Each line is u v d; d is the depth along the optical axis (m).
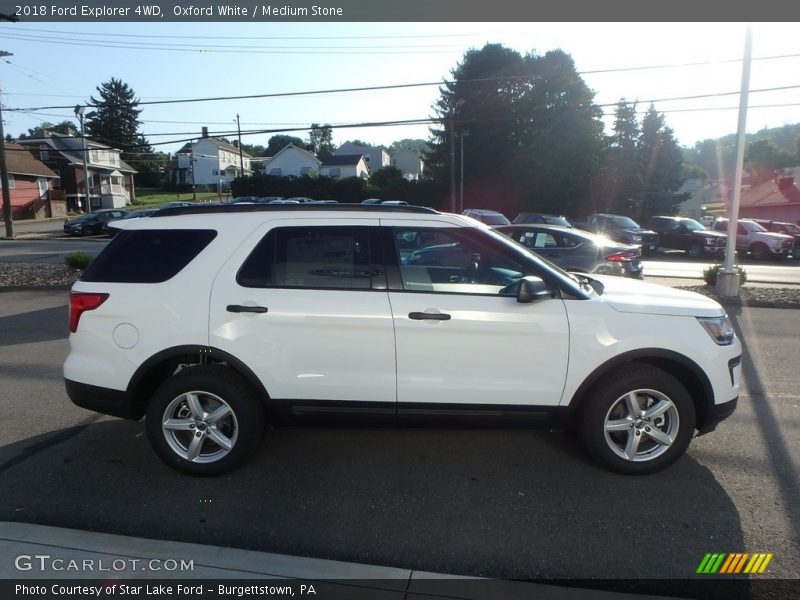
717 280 11.73
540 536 3.31
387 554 3.15
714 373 3.95
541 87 47.84
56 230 39.06
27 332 8.55
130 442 4.61
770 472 4.09
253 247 3.99
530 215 24.72
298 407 3.96
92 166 57.44
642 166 49.78
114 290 3.96
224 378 3.92
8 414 5.19
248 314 3.87
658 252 28.19
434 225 4.05
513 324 3.85
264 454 4.41
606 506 3.63
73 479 3.97
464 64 49.91
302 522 3.46
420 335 3.85
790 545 3.22
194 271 3.97
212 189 83.12
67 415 5.18
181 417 4.01
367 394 3.92
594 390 3.96
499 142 49.12
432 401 3.92
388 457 4.36
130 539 3.23
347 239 4.00
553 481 3.97
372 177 58.12
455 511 3.58
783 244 25.05
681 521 3.46
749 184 73.94
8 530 3.29
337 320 3.85
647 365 3.96
